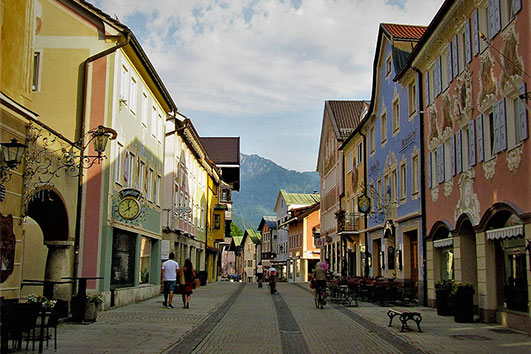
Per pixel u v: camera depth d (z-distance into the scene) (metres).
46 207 16.06
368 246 34.78
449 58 19.73
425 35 21.11
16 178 11.77
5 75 11.27
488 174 16.11
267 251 93.25
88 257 18.30
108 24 19.09
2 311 9.90
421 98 23.47
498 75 15.35
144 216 23.38
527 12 13.59
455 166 19.02
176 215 32.38
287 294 32.41
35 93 18.61
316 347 11.78
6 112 11.26
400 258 26.67
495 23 15.59
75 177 16.92
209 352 11.01
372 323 16.45
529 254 13.30
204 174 47.12
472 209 17.39
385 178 30.34
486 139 16.38
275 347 11.73
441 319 17.28
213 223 53.72
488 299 16.17
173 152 31.80
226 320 17.00
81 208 18.27
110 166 18.98
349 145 41.25
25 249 17.38
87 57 18.97
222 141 64.62
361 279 27.36
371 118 33.41
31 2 12.25
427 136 22.64
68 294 16.86
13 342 10.62
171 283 20.88
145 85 24.16
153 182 26.34
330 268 49.16
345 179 42.88
